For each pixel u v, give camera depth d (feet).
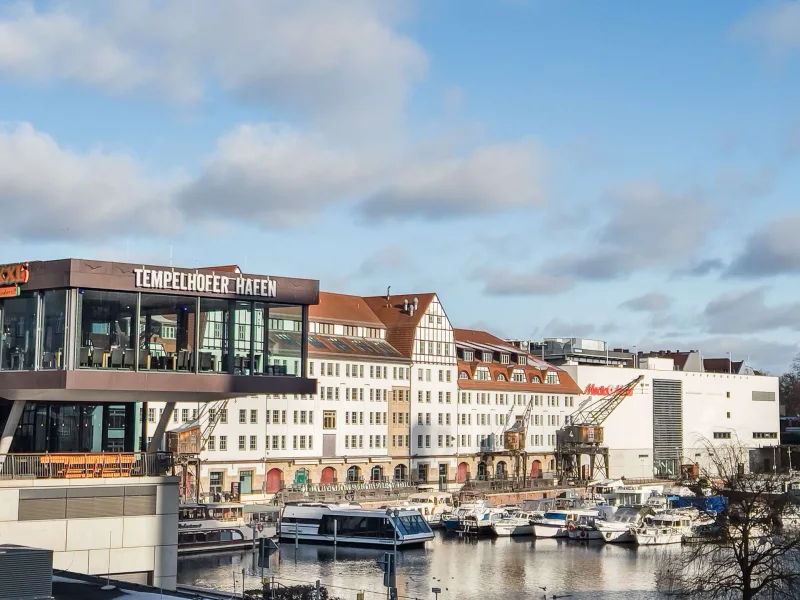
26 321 169.68
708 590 190.90
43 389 165.17
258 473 381.19
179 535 307.17
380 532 334.85
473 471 476.13
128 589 133.59
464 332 531.09
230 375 178.60
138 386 169.07
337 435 413.80
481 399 484.74
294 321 188.34
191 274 175.11
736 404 604.08
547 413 521.65
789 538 185.37
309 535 342.23
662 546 354.13
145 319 171.42
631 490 432.66
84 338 165.68
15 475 163.73
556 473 519.60
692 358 644.27
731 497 193.67
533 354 569.23
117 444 192.13
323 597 183.01
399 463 440.45
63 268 164.66
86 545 167.32
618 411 549.54
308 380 187.42
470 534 375.86
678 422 575.38
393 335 455.63
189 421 357.20
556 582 278.46
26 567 114.11
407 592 257.96
